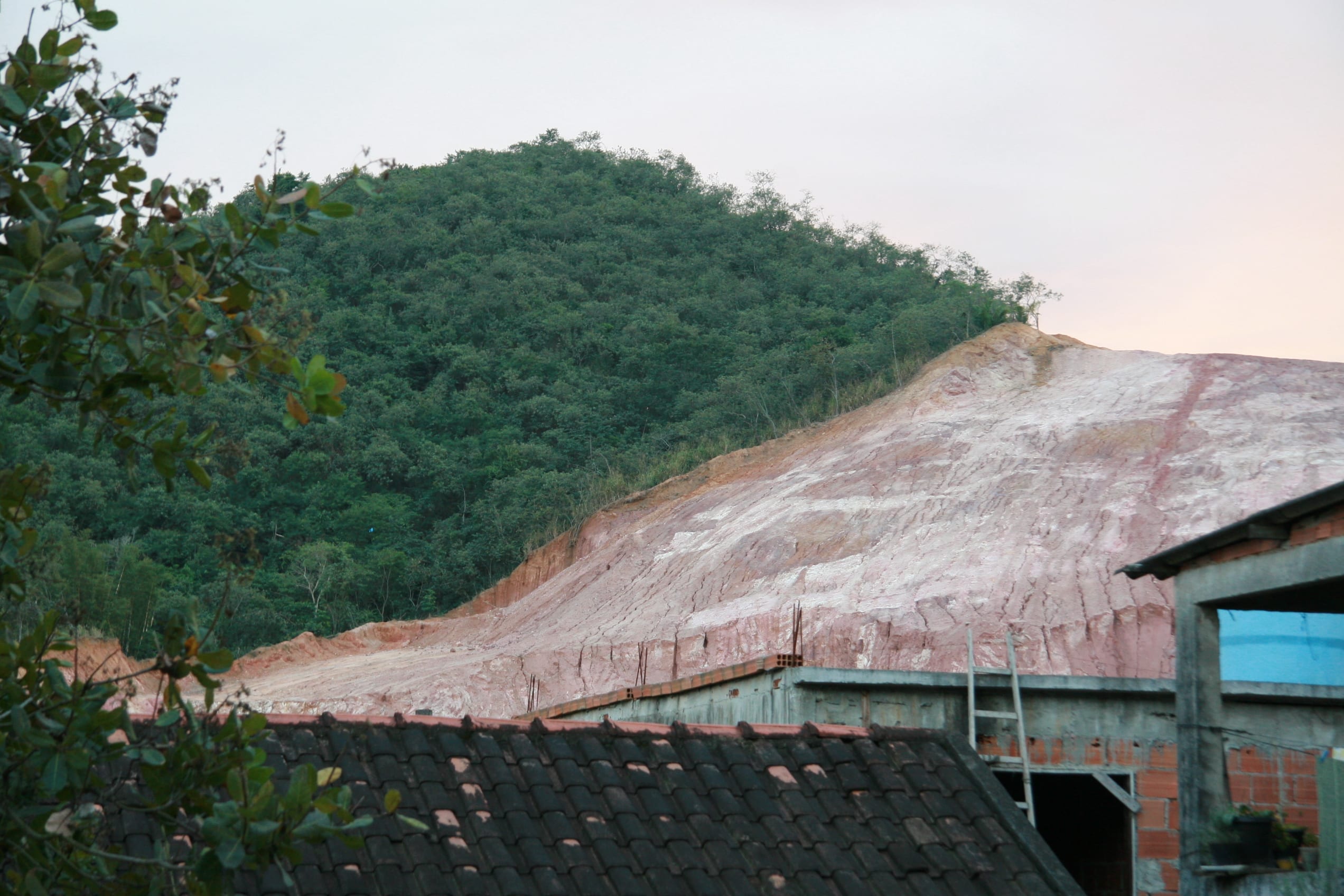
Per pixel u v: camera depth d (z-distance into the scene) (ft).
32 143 16.38
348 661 175.11
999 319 230.48
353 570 226.38
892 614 120.98
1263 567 29.50
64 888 15.40
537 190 402.72
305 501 257.55
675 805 28.25
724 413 238.48
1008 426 168.96
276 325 17.08
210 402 213.87
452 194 392.27
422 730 28.99
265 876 23.50
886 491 158.40
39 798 15.19
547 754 29.09
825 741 31.53
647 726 30.86
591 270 349.00
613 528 197.36
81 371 16.37
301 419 16.35
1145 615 112.37
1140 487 138.21
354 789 26.48
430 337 316.81
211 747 15.44
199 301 16.07
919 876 27.25
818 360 232.32
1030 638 111.75
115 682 15.02
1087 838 50.65
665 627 138.82
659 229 381.81
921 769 30.83
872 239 379.14
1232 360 169.37
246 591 204.85
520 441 275.59
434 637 183.11
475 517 249.14
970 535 137.80
